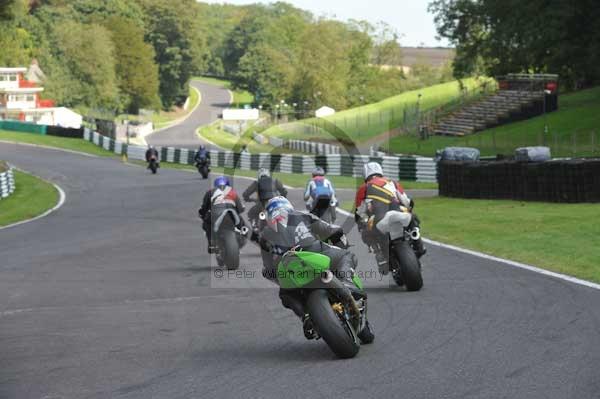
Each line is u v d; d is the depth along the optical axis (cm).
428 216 3606
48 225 4394
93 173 8919
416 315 1593
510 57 11369
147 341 1477
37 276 2448
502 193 4084
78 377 1237
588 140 7550
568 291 1759
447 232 3017
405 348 1330
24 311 1848
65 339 1517
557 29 9931
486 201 4094
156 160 8844
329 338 1252
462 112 10569
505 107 10156
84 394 1145
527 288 1820
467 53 12100
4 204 5788
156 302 1898
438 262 2300
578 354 1237
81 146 13400
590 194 3659
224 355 1347
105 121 15300
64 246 3328
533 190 3875
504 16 11094
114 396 1131
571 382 1101
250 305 1788
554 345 1298
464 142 8944
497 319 1517
